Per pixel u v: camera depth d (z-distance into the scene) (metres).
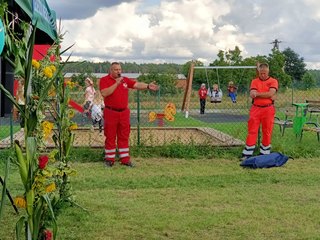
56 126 5.51
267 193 6.58
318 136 11.49
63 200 5.34
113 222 5.19
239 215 5.49
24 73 3.36
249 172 8.00
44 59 4.18
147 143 10.14
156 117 12.77
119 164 8.54
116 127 8.37
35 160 3.37
